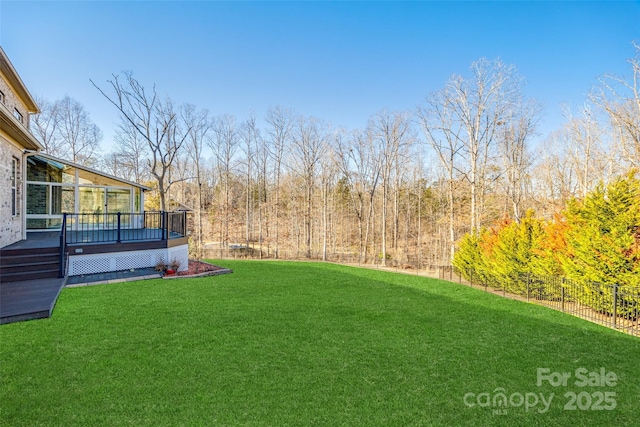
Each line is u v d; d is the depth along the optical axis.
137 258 9.75
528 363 4.31
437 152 20.67
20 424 2.67
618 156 16.95
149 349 4.27
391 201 31.70
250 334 4.99
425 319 6.20
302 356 4.25
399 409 3.09
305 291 8.32
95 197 13.61
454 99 19.70
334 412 3.00
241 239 33.31
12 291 6.45
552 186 21.91
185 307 6.33
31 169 11.64
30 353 4.01
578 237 7.68
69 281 8.14
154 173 17.17
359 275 11.19
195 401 3.09
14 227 9.23
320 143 26.50
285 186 32.50
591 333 5.68
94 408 2.92
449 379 3.77
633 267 6.70
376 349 4.59
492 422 2.95
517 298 8.87
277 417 2.89
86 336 4.63
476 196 19.81
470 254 11.80
